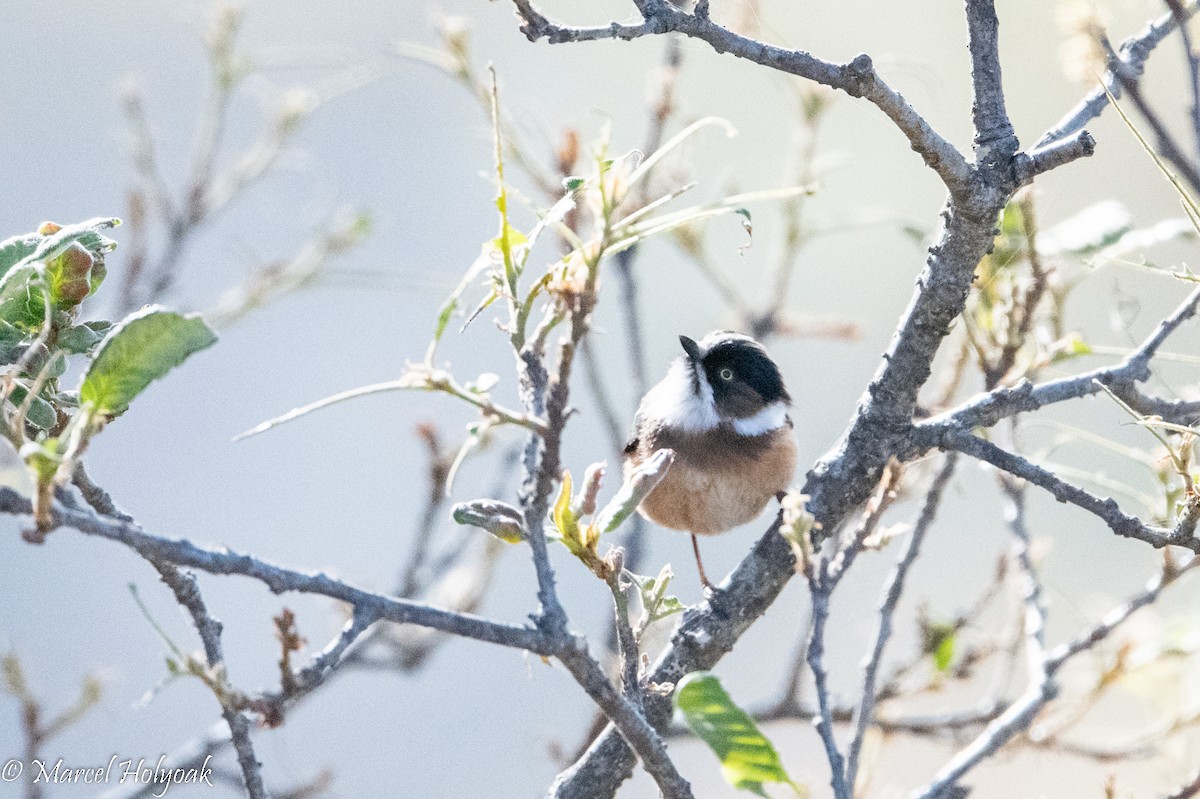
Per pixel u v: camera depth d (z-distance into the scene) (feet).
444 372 14.69
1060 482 19.85
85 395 14.80
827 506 21.52
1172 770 28.86
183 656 14.66
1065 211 46.73
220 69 37.42
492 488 34.63
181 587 17.17
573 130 31.32
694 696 15.47
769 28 32.35
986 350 25.44
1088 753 28.22
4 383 15.03
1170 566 22.79
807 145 38.14
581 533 16.31
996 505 51.39
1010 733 22.40
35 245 17.12
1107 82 21.61
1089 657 32.81
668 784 16.06
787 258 38.58
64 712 26.61
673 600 18.22
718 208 15.49
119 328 14.75
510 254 15.49
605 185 14.80
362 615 15.25
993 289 25.32
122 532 14.38
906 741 41.24
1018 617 30.22
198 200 36.96
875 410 21.31
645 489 16.29
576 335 14.93
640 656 20.21
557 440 15.02
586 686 15.72
